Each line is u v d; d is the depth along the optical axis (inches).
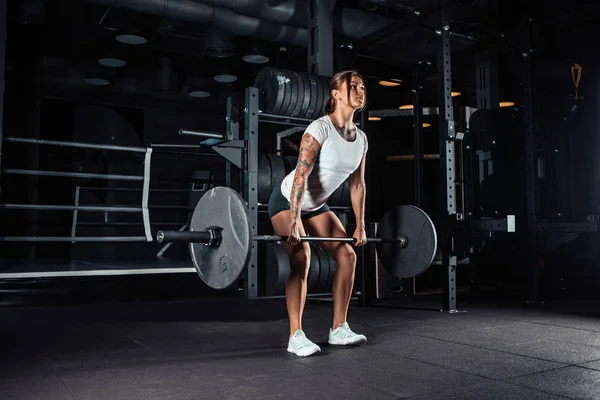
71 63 268.2
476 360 85.0
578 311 142.8
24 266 170.1
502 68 204.2
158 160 310.2
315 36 178.2
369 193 227.3
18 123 277.7
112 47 254.4
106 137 297.9
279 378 74.2
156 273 164.9
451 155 148.3
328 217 97.9
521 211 213.3
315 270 153.9
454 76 232.7
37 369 79.7
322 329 115.1
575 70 211.8
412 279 181.8
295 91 157.0
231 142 152.5
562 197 263.7
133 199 300.8
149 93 290.0
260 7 183.5
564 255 208.2
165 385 70.9
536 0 194.4
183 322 124.4
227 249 89.7
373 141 321.4
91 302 158.9
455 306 144.6
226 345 97.6
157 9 184.9
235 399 64.5
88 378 74.4
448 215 145.5
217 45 217.2
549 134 246.5
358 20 193.3
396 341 101.0
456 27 185.2
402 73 231.0
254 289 149.4
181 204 312.5
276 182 160.4
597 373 76.5
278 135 220.2
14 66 255.6
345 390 68.3
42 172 153.2
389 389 68.7
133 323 123.0
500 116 194.5
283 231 95.4
